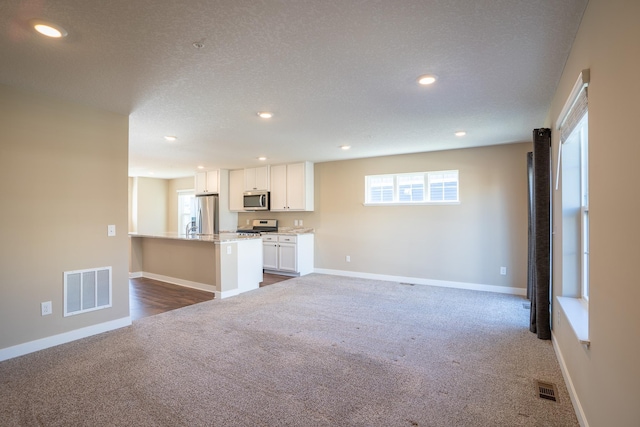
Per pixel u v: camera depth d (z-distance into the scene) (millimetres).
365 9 1770
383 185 6133
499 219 5109
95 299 3361
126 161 3588
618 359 1336
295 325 3652
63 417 2010
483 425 1957
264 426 1936
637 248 1142
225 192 7816
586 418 1843
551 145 3262
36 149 2967
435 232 5594
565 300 2734
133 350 2986
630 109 1195
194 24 1905
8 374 2537
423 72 2553
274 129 4172
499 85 2803
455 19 1865
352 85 2797
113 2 1692
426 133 4383
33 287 2951
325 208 6715
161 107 3346
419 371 2609
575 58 2057
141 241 6516
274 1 1696
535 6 1749
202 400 2197
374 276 6152
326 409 2105
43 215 3012
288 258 6602
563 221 2822
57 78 2641
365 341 3203
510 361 2785
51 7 1727
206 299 4789
